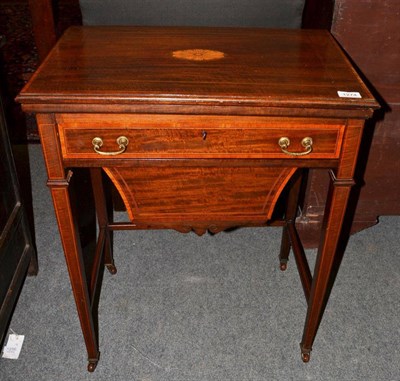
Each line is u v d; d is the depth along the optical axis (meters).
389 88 1.54
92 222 1.94
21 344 1.44
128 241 1.85
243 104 0.96
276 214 1.84
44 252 1.78
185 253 1.80
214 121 0.99
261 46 1.25
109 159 1.03
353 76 1.08
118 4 1.47
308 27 1.71
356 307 1.58
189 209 1.21
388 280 1.69
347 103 0.96
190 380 1.35
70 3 4.21
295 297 1.62
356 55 1.48
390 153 1.67
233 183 1.17
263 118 0.99
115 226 1.60
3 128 1.42
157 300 1.60
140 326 1.51
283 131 1.01
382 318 1.54
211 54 1.18
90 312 1.28
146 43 1.24
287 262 1.75
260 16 1.51
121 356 1.42
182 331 1.49
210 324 1.52
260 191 1.19
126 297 1.61
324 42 1.29
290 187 1.55
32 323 1.51
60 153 1.01
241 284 1.67
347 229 1.84
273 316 1.55
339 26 1.43
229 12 1.50
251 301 1.60
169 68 1.09
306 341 1.37
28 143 2.46
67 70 1.06
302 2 1.49
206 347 1.44
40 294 1.61
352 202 1.78
